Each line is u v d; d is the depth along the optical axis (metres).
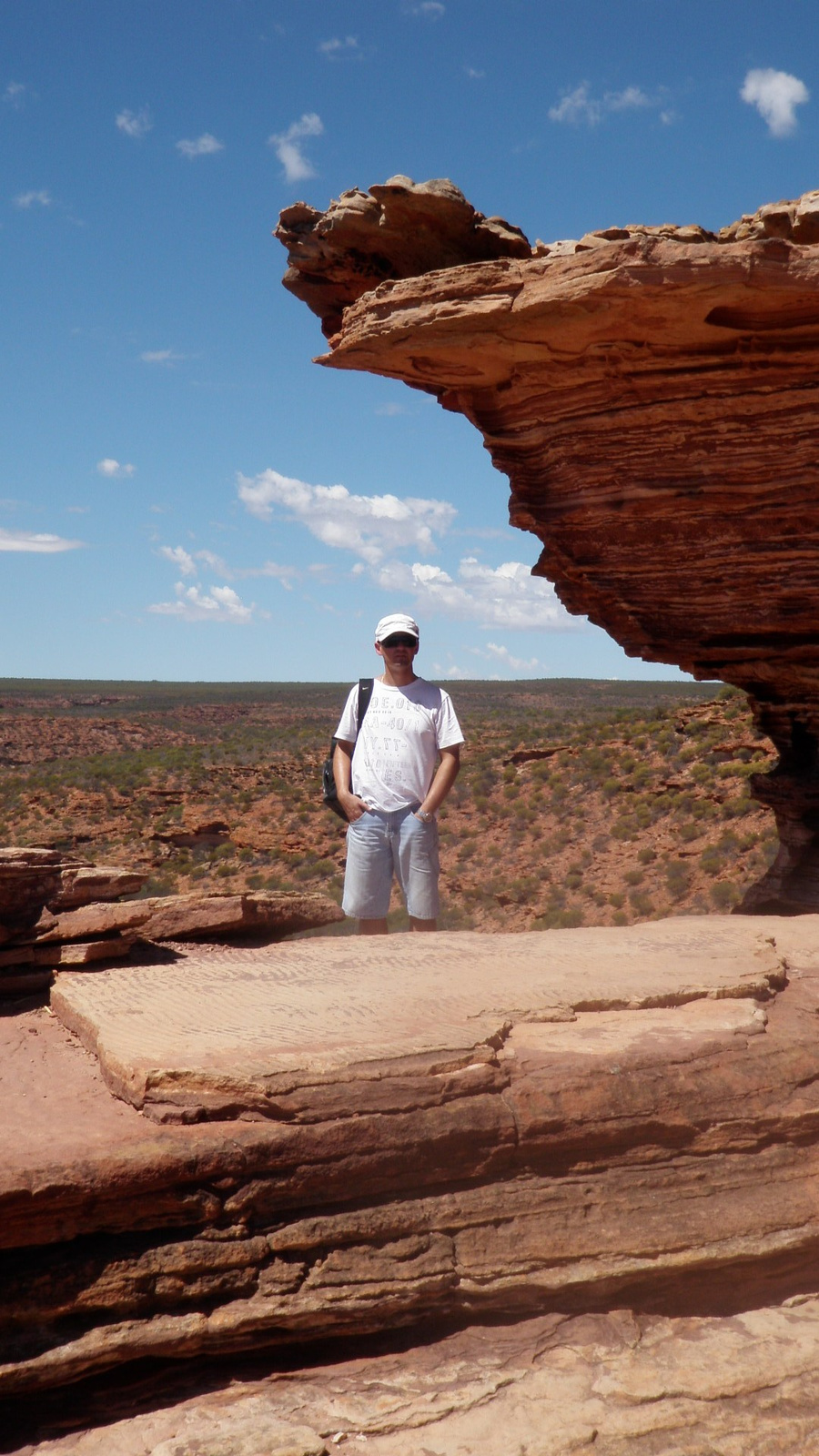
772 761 34.31
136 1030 3.69
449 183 7.93
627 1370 3.13
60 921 4.63
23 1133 3.06
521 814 38.09
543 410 8.57
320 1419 2.88
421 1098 3.30
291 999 4.10
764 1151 3.70
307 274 8.68
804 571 8.39
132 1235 2.93
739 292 6.99
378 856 6.02
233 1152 3.02
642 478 8.52
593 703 104.56
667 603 9.29
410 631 6.05
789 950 5.30
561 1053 3.65
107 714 102.56
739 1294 3.54
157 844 45.12
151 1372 2.97
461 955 4.95
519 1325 3.26
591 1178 3.46
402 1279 3.11
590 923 29.70
